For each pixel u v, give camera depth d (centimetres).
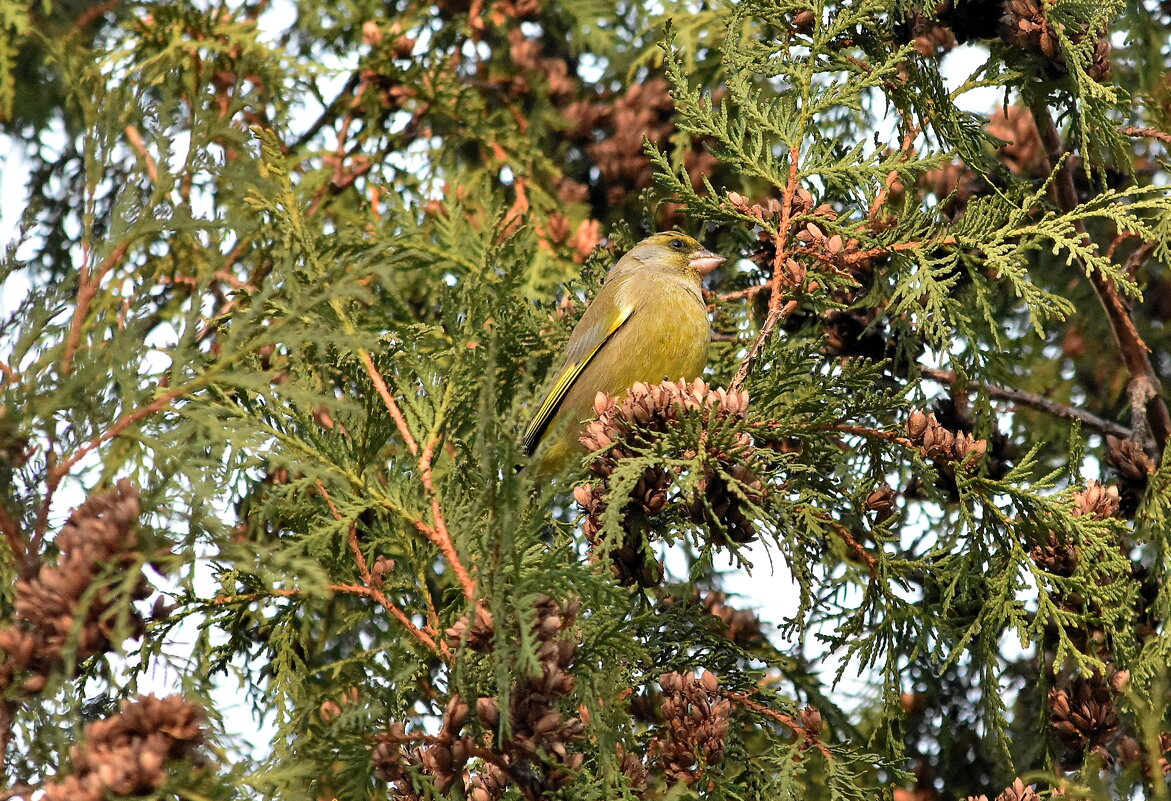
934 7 925
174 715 597
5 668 597
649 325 1083
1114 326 1039
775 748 811
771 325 891
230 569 786
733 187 1305
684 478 706
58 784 585
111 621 612
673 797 662
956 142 942
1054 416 1199
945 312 984
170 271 1127
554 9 1451
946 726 1051
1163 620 881
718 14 1295
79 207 1194
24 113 1210
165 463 658
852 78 944
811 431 839
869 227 913
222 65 1180
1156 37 1195
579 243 1234
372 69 1282
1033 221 1038
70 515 640
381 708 645
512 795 664
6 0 1087
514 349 993
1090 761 832
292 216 779
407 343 788
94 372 673
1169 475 918
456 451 765
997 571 853
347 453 742
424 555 731
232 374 668
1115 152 954
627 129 1334
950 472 879
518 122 1360
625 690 796
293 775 618
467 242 1130
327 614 1029
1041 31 936
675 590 1065
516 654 607
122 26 1214
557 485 621
